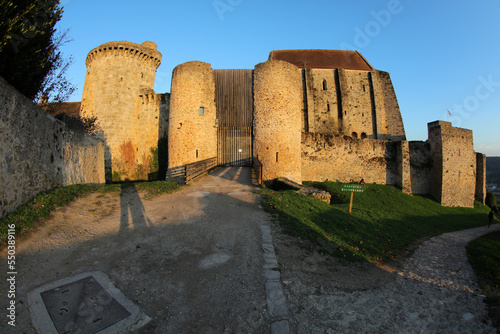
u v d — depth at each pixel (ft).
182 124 56.95
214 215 25.27
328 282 16.81
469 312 16.33
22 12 19.98
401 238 35.60
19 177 20.18
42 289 12.51
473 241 42.50
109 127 71.36
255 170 53.52
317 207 32.12
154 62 79.61
